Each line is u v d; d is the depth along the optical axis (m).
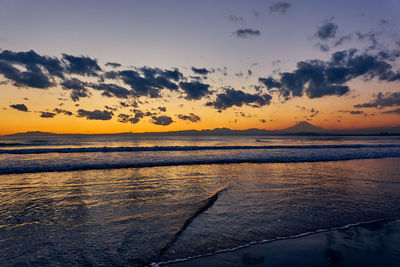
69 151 24.77
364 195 7.80
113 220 5.40
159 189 8.52
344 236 4.60
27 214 5.77
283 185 9.27
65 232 4.71
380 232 4.82
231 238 4.48
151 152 24.61
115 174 11.67
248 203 6.80
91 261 3.58
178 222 5.29
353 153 24.00
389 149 31.05
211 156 20.64
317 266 3.47
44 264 3.49
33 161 16.22
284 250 4.00
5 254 3.78
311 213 5.98
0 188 8.55
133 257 3.73
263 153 24.08
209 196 7.58
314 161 17.83
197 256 3.78
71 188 8.62
